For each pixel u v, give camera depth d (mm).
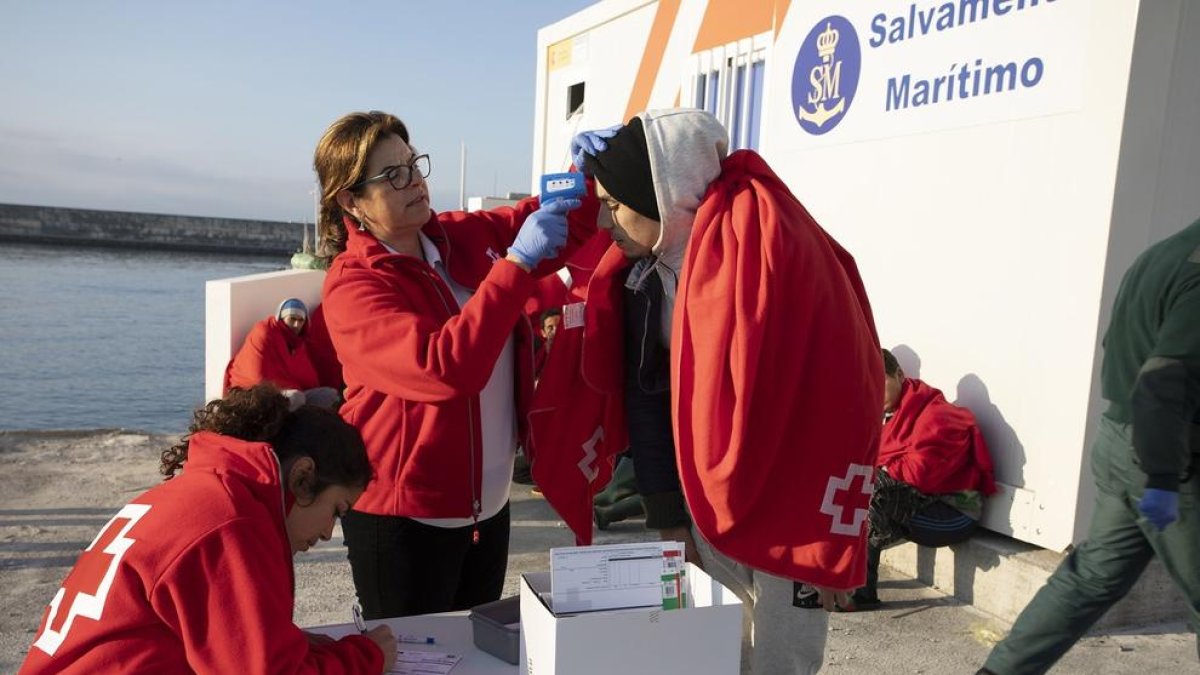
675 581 1737
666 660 1556
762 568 1776
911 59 4055
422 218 2215
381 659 1711
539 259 2055
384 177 2127
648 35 6371
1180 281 2271
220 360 6980
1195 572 2328
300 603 3918
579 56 7336
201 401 13367
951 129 3869
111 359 17312
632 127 1905
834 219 4523
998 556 3627
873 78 4262
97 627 1472
